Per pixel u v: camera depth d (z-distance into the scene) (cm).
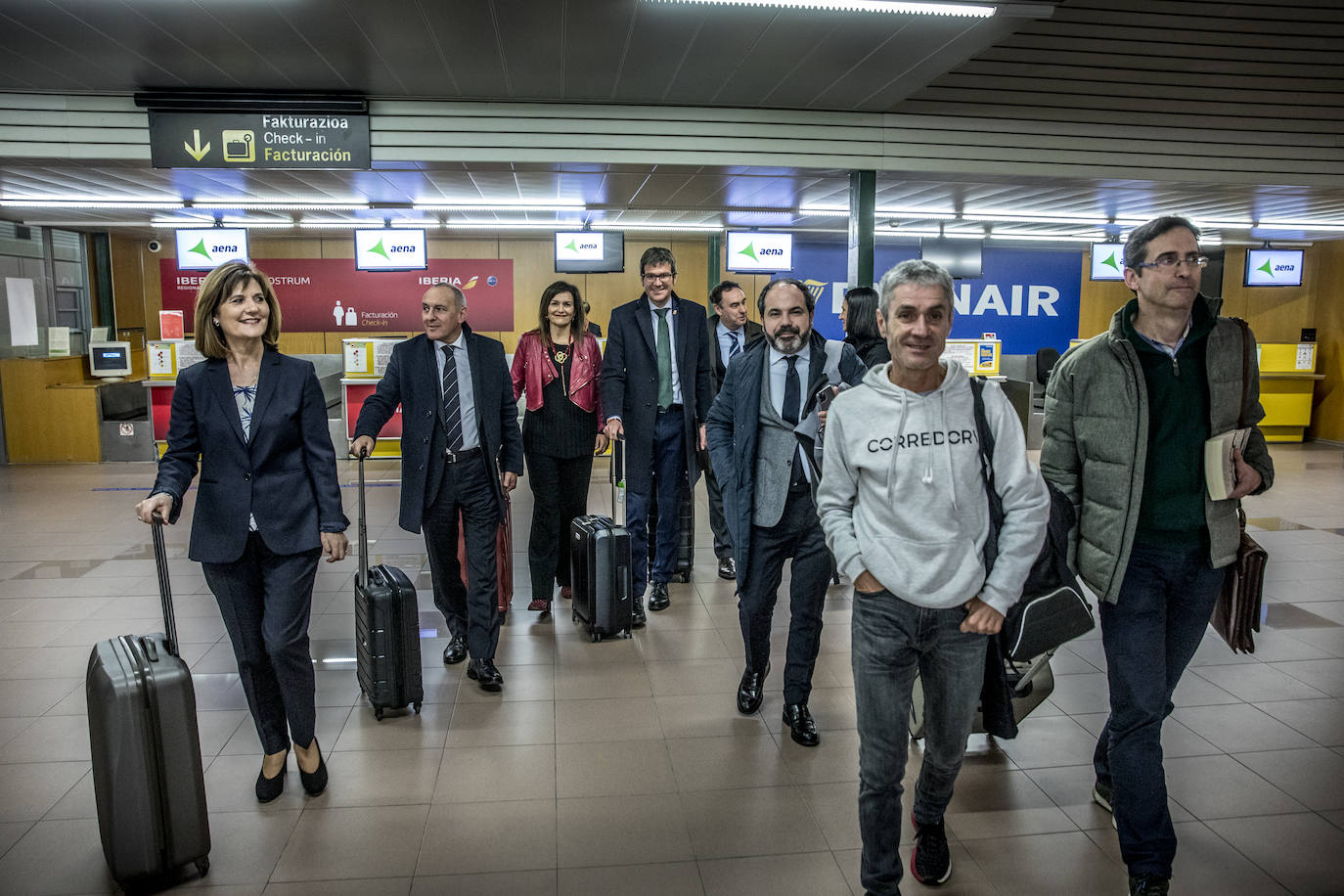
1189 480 211
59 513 736
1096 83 689
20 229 1144
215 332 247
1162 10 589
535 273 1543
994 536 189
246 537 247
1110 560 212
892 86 645
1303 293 1345
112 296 1332
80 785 278
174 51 554
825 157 717
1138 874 207
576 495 443
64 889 222
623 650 394
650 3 480
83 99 645
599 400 441
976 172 742
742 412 294
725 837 244
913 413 188
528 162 691
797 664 301
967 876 225
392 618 316
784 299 279
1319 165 794
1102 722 321
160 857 219
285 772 276
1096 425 216
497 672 350
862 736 200
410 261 1126
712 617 444
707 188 859
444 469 343
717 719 322
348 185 843
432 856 235
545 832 246
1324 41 628
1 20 496
